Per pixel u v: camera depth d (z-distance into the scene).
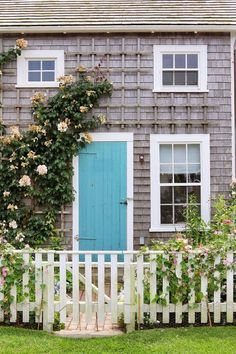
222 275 5.41
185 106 8.87
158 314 5.54
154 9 9.64
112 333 5.24
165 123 8.85
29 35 8.97
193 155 8.95
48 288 5.37
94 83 8.86
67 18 9.07
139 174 8.82
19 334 5.01
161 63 8.93
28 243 8.56
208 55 8.93
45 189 8.70
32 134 8.70
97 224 8.81
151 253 5.38
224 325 5.38
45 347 4.61
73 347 4.64
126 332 5.26
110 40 8.93
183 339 4.79
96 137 8.81
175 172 8.92
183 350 4.46
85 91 8.74
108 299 5.51
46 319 5.34
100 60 8.91
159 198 8.82
